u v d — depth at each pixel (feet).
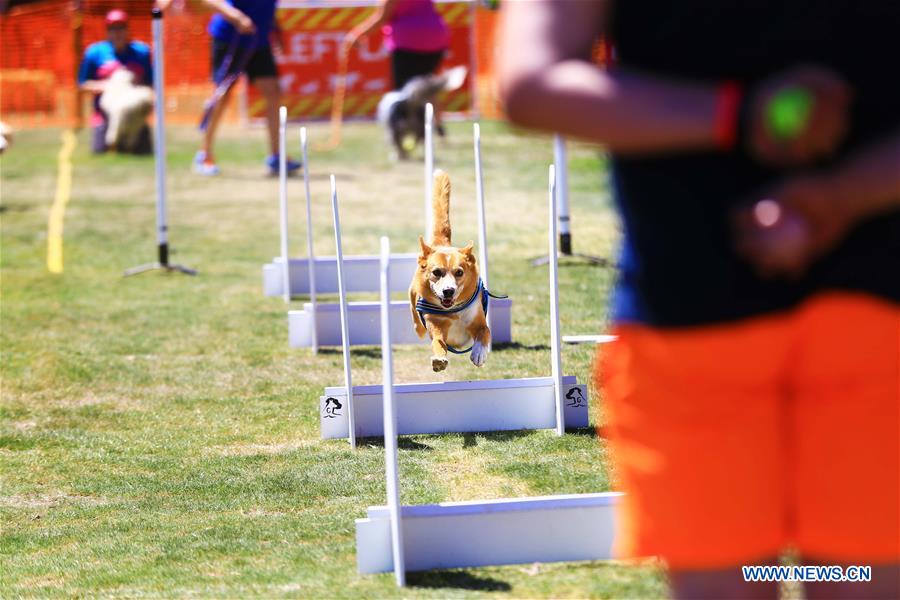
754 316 9.82
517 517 23.82
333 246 62.34
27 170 91.71
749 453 10.28
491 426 34.83
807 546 10.64
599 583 22.50
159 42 58.39
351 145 100.42
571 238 58.54
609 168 10.64
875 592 10.64
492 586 22.74
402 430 34.76
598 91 8.94
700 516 10.48
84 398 39.96
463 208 71.61
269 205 75.46
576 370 40.27
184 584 24.16
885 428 10.14
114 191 82.17
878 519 10.29
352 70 118.32
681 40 9.76
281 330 48.16
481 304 36.11
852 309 9.82
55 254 63.05
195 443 35.06
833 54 9.58
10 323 49.49
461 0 115.24
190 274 58.44
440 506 23.95
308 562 25.09
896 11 9.46
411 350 44.88
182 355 44.86
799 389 10.26
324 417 35.04
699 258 9.82
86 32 118.62
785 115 8.45
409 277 49.19
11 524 28.96
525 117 9.22
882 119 9.58
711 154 9.64
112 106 97.45
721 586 10.81
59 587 24.52
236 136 109.81
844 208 8.95
